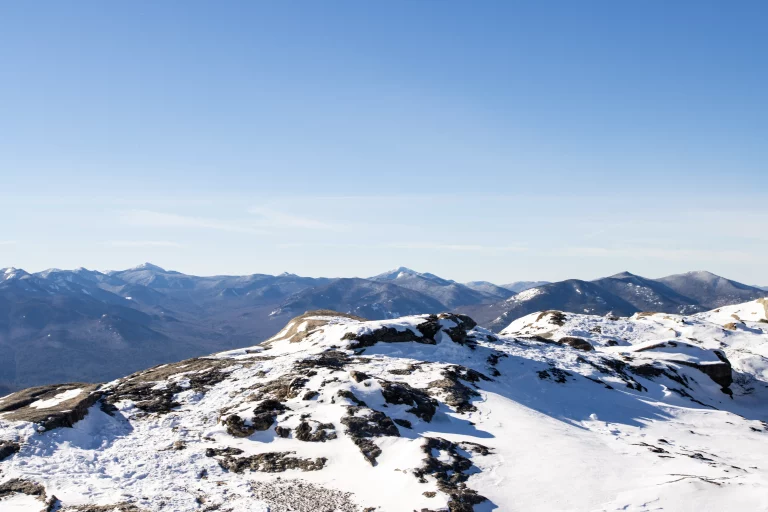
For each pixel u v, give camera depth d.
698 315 102.38
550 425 28.42
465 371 37.12
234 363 40.56
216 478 20.78
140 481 20.05
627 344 66.62
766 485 18.06
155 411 30.44
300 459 22.50
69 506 17.17
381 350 43.00
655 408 37.25
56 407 27.55
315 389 29.61
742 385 52.94
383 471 20.88
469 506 17.59
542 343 53.19
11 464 20.61
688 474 20.39
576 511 17.28
